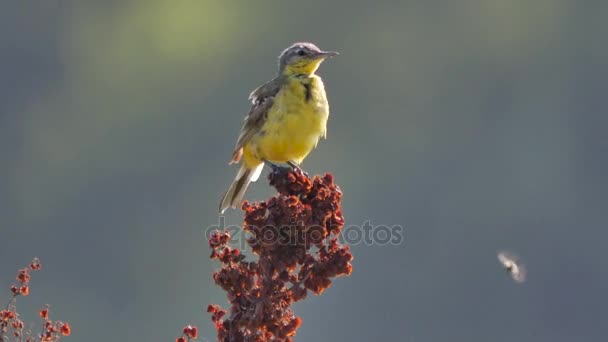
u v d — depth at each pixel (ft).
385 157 119.03
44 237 111.45
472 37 131.44
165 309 102.73
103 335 101.19
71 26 127.65
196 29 130.31
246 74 129.29
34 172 117.91
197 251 107.14
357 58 130.93
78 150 119.85
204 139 121.19
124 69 127.24
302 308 91.04
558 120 124.47
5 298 99.81
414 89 128.57
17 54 124.36
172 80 127.65
